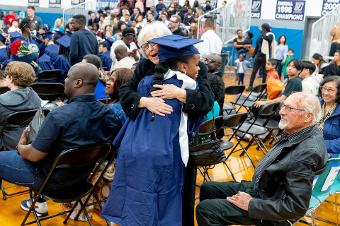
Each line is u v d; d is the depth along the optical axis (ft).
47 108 11.49
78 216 10.39
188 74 7.20
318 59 22.02
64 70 20.66
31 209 9.23
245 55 35.53
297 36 43.91
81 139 8.48
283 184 7.39
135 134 7.06
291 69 16.60
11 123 10.61
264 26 32.48
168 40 7.06
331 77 11.47
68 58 21.02
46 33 31.37
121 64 16.19
